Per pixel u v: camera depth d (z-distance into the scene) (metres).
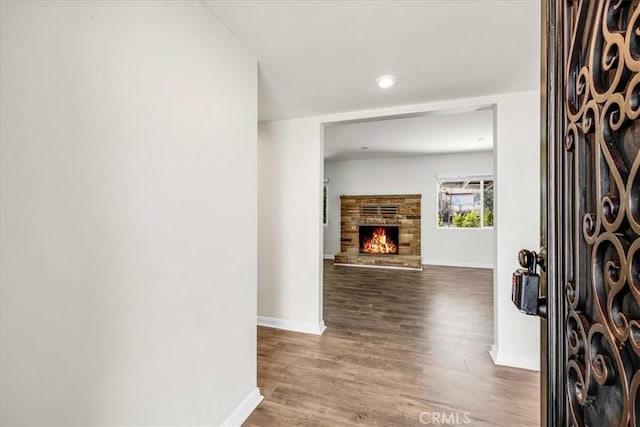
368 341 2.77
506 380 2.13
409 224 6.64
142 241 1.12
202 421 1.43
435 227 6.50
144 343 1.13
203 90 1.44
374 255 6.67
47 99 0.83
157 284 1.19
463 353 2.52
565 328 0.67
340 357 2.46
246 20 1.52
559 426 0.69
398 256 6.49
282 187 3.17
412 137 4.64
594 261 0.54
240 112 1.72
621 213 0.46
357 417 1.74
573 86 0.63
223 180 1.58
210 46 1.48
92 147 0.95
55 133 0.85
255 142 1.87
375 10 1.45
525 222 2.37
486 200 6.22
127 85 1.06
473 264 6.27
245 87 1.77
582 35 0.59
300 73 2.11
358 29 1.60
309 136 3.08
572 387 0.63
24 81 0.78
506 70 2.05
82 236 0.92
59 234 0.86
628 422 0.44
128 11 1.07
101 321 0.98
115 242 1.02
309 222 3.08
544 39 0.77
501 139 2.44
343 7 1.42
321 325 3.07
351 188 7.09
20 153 0.77
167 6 1.23
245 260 1.76
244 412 1.73
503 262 2.41
